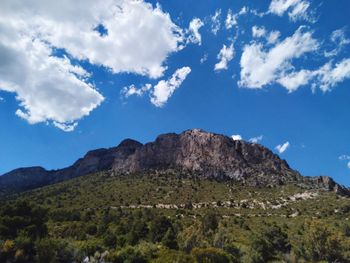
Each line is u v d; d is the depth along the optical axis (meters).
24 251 97.88
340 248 105.94
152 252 99.56
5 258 94.56
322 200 181.00
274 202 185.25
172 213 170.00
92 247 105.88
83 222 144.38
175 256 93.44
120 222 140.88
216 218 142.00
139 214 160.12
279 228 124.12
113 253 98.12
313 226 110.50
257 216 161.50
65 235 127.31
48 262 95.62
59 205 187.50
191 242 106.06
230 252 102.00
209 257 90.94
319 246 106.38
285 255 104.44
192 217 162.25
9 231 108.94
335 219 145.62
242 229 135.75
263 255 104.69
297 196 192.50
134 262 94.50
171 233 111.31
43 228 121.06
